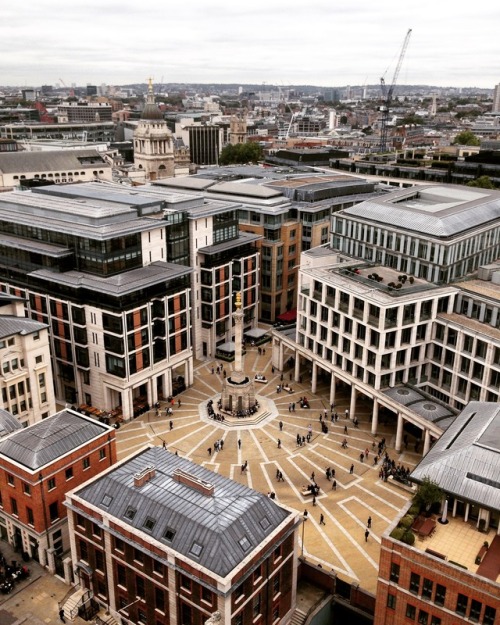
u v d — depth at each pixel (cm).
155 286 12044
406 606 6431
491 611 5856
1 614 7412
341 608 7738
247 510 6856
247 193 17100
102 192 14588
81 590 7662
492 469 6794
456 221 13075
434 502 6775
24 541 8256
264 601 6838
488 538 6619
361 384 11619
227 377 12862
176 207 14012
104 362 11806
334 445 11206
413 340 11538
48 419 8750
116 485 7281
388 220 13638
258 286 16225
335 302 12025
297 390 13288
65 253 11975
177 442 11225
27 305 12669
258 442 11262
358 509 9481
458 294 11875
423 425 10288
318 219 17388
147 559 6738
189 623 6650
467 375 11225
